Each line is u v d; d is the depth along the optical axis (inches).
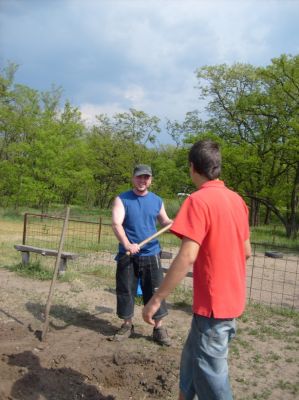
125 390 156.0
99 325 219.5
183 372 116.7
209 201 108.8
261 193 895.7
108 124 1477.6
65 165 1050.7
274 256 531.2
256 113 888.9
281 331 224.1
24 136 1190.9
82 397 148.4
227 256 109.3
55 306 245.1
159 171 1170.0
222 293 108.2
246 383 164.6
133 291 202.8
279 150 863.1
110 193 1493.6
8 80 1165.1
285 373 175.0
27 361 169.5
